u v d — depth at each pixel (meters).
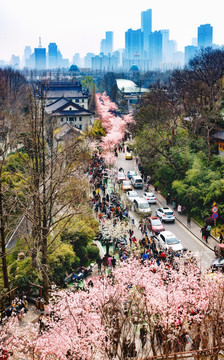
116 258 42.94
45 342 24.31
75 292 29.47
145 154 71.81
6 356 24.11
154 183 71.81
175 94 92.88
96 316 24.94
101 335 24.31
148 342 27.47
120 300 28.19
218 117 63.38
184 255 39.00
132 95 183.12
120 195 62.47
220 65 94.06
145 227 49.22
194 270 32.16
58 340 24.06
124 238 45.50
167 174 63.97
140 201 57.44
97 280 29.97
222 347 21.75
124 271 30.42
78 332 24.59
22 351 25.22
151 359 22.83
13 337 25.33
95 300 26.86
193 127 66.62
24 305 31.92
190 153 62.38
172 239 44.16
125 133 116.12
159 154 67.75
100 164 78.06
